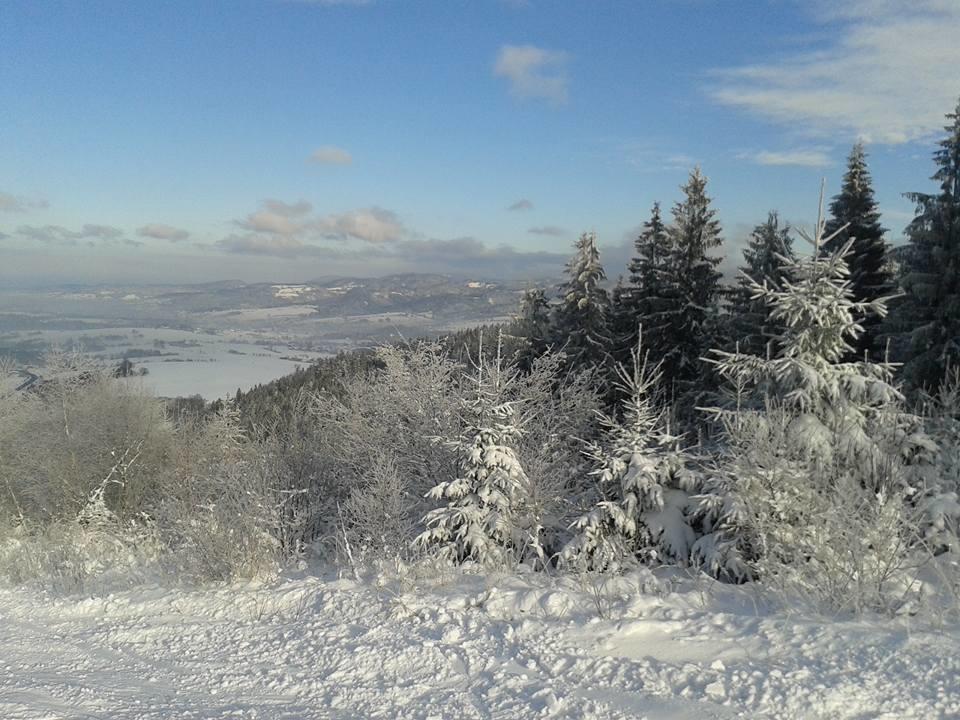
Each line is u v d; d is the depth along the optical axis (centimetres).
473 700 560
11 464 1989
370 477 1318
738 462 782
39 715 584
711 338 2105
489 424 1016
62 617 1005
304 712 572
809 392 848
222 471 1474
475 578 905
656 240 2314
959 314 1734
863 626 588
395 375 1509
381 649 687
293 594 926
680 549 866
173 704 607
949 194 1841
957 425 927
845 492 711
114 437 1897
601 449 978
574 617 709
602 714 504
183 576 1095
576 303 2389
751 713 477
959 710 447
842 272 884
